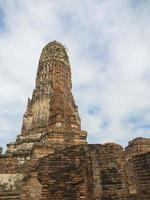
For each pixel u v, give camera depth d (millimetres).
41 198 8086
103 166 8180
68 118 20000
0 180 14133
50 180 8281
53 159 8539
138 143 12898
